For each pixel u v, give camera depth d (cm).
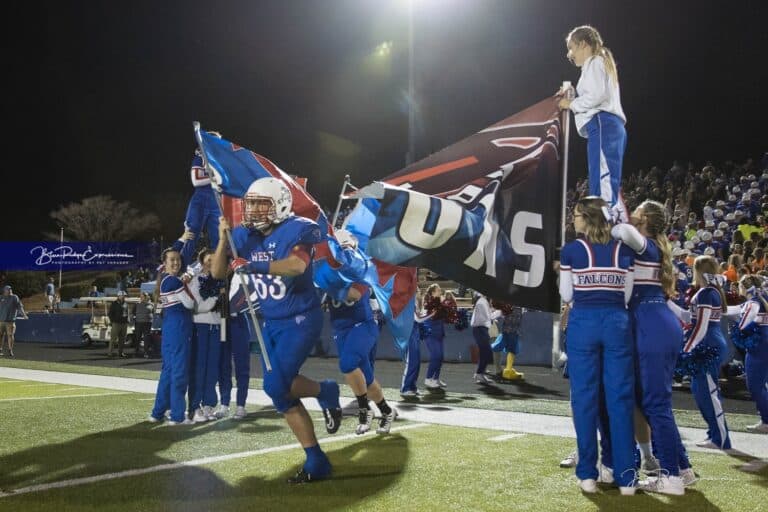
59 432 655
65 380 1134
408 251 543
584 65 525
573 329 456
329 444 605
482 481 471
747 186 1970
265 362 472
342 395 966
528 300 554
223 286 737
